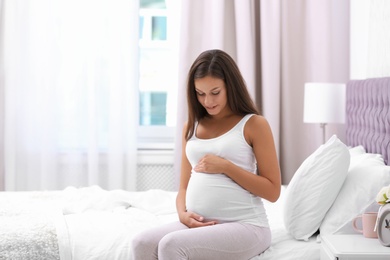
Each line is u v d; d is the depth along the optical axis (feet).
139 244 7.92
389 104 10.35
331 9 15.20
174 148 15.38
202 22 15.28
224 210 8.36
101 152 15.51
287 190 9.20
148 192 11.47
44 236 8.41
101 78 15.29
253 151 8.70
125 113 15.38
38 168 15.23
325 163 9.09
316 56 15.20
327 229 8.84
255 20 15.56
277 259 8.39
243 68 15.08
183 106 15.15
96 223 9.09
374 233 8.17
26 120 15.10
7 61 14.83
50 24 14.90
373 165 9.33
